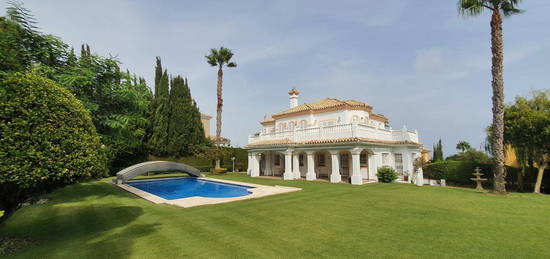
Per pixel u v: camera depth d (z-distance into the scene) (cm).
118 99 1508
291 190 1471
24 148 500
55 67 1262
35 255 533
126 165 2872
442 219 803
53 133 546
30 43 1123
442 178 2177
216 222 780
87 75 1259
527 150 1580
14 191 577
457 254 518
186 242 602
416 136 2438
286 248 557
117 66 1443
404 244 577
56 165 539
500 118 1378
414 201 1125
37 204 1123
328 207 999
